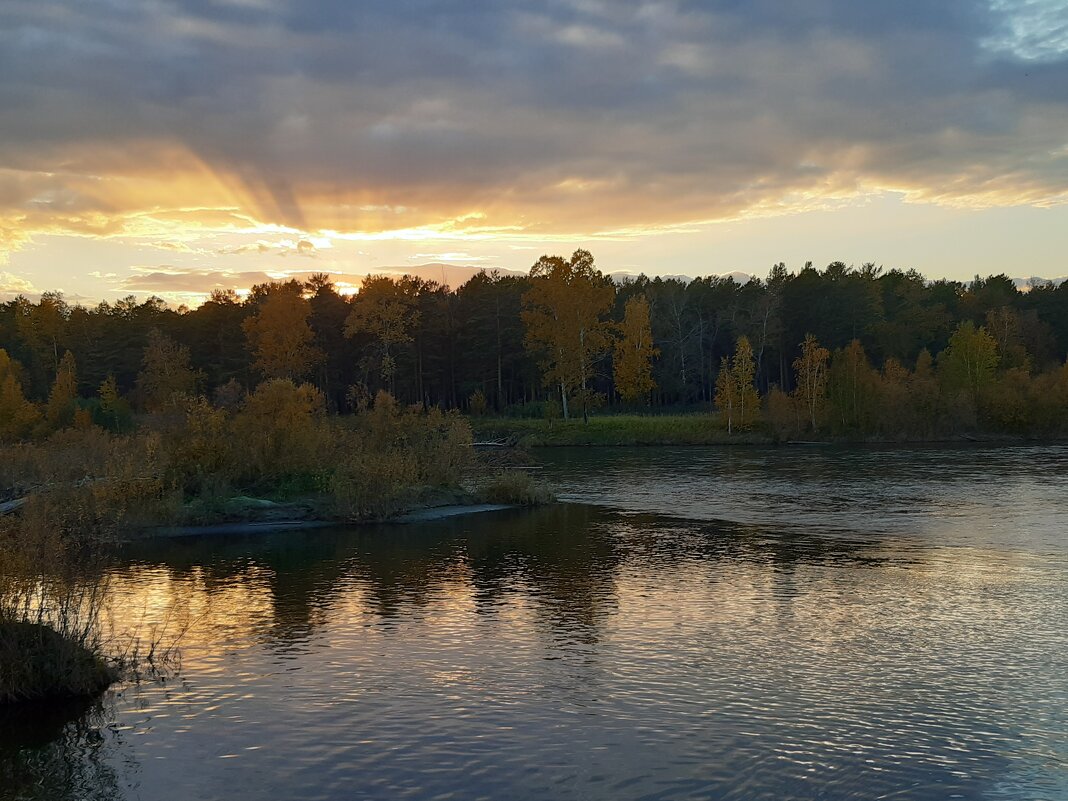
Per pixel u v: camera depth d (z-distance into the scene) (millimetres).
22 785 10250
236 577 22422
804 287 104875
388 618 17875
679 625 16969
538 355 95000
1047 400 79438
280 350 88375
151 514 31516
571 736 11438
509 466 55688
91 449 39875
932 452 64438
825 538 27484
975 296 123562
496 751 10977
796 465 55125
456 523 32531
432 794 9812
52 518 16484
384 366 87500
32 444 46969
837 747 10953
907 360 105125
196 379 91625
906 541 26672
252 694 13305
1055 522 29938
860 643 15617
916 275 143375
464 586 20922
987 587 20109
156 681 13984
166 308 125875
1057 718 11875
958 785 9867
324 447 38031
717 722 11844
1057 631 16297
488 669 14352
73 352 109812
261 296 111688
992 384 82750
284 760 10836
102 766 10773
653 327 104438
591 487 44188
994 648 15258
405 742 11336
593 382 112688
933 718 11906
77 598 15766
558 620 17484
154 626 17406
